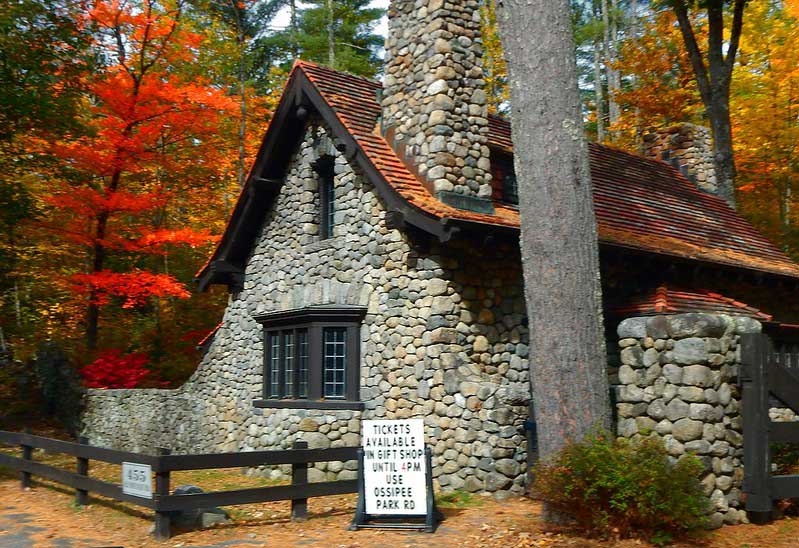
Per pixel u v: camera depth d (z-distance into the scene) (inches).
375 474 320.8
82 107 857.5
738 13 693.3
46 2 686.5
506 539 285.4
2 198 704.4
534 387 317.4
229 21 1024.9
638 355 307.1
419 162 475.2
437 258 440.8
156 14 805.9
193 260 1004.6
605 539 269.9
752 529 281.9
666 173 735.1
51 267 882.1
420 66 487.8
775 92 836.0
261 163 576.4
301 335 529.3
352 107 526.6
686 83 983.0
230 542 293.3
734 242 666.2
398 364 458.9
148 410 697.6
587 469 270.5
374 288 484.4
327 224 548.4
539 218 319.6
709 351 289.1
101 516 343.9
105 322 954.1
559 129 321.7
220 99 737.0
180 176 862.5
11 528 325.4
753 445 290.2
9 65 667.4
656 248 521.3
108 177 889.5
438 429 427.2
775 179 904.9
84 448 365.1
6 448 616.1
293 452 331.6
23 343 941.2
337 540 294.2
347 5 1285.7
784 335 563.2
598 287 318.3
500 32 344.8
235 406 601.0
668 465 271.1
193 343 874.8
